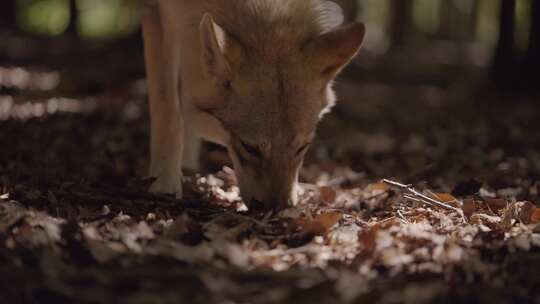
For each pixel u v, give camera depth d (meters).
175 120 2.80
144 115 4.12
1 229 2.36
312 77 2.61
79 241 2.36
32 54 8.17
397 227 2.52
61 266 2.23
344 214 2.66
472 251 2.40
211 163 3.29
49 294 2.16
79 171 3.01
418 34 15.48
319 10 2.74
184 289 2.20
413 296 2.21
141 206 2.65
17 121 3.72
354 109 5.24
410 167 3.37
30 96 4.70
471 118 4.83
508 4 5.95
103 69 6.61
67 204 2.60
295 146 2.58
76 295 2.15
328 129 4.25
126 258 2.29
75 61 7.48
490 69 6.49
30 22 13.55
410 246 2.40
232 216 2.55
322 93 2.65
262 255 2.36
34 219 2.43
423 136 4.08
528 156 3.55
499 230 2.48
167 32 2.81
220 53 2.58
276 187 2.56
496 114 4.98
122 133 3.64
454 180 3.13
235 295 2.19
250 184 2.59
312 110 2.60
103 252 2.30
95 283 2.20
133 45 8.37
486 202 2.76
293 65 2.60
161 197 2.70
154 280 2.21
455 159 3.48
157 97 2.80
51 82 5.66
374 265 2.33
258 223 2.51
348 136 4.01
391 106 5.63
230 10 2.68
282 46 2.62
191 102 2.75
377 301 2.20
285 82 2.58
